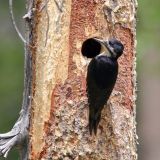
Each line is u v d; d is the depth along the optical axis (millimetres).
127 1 14258
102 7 14008
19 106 23797
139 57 20797
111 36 14086
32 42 14016
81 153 13695
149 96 25750
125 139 14016
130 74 14312
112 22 14078
